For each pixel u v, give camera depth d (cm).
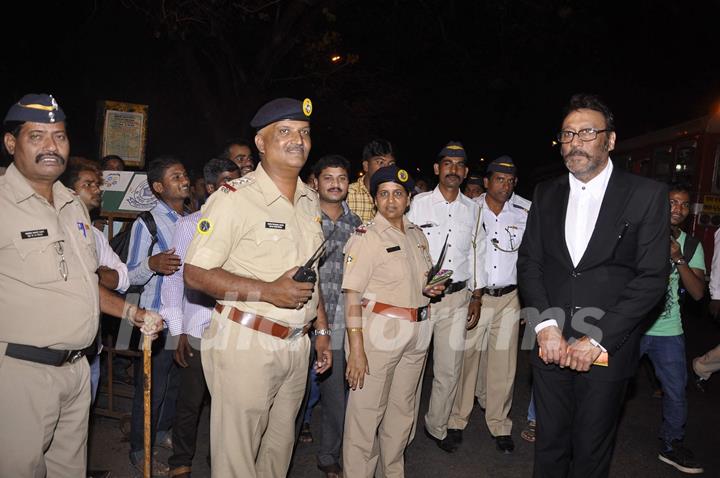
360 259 360
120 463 419
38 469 275
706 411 570
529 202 511
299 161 301
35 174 270
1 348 263
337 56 1228
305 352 315
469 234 462
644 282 297
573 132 305
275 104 300
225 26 1058
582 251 314
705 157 1032
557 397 322
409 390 378
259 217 293
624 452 474
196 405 387
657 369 457
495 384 476
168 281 386
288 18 1045
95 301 292
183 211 458
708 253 1023
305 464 439
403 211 373
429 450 468
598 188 314
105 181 475
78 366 290
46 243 270
